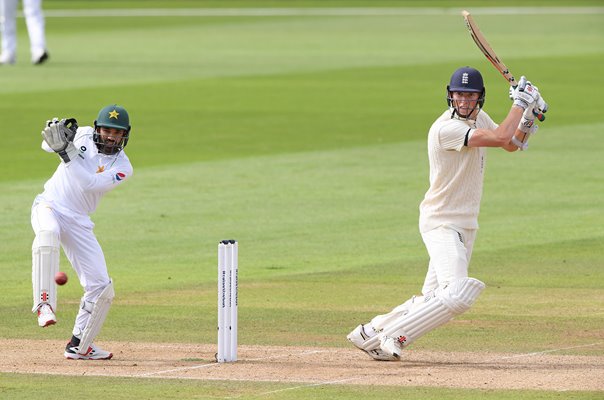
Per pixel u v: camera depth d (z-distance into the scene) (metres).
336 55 152.12
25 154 78.81
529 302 42.75
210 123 93.00
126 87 117.00
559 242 53.59
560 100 106.75
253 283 45.94
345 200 63.53
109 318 40.41
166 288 45.25
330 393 30.25
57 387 30.92
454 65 137.50
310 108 101.50
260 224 57.69
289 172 72.00
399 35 182.25
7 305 42.47
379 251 51.94
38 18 144.50
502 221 58.34
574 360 34.25
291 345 36.53
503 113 98.00
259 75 128.38
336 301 43.00
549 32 187.75
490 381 31.53
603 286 45.31
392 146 82.12
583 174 71.38
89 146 35.06
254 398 29.77
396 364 33.91
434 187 33.78
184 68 136.62
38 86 118.44
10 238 54.47
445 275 33.09
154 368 33.28
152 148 81.38
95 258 34.66
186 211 60.75
